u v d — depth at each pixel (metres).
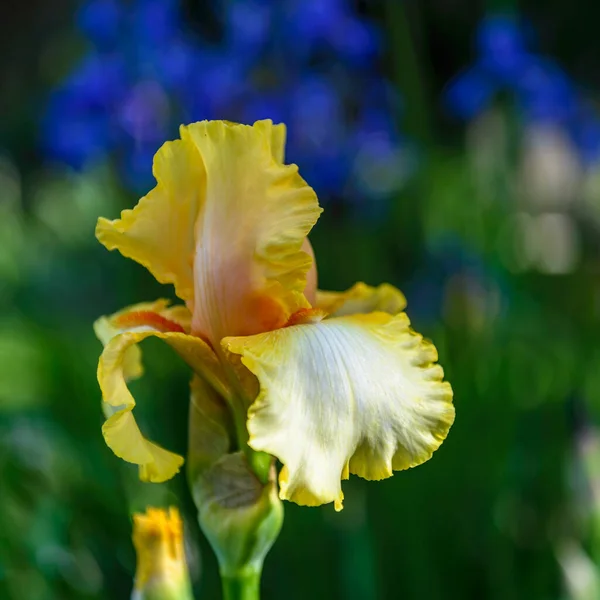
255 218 0.93
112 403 0.91
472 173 1.78
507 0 1.78
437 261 1.78
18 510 1.19
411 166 1.82
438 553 1.19
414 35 1.78
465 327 1.47
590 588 1.14
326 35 1.74
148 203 0.94
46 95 3.26
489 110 1.80
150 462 0.92
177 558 0.98
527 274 1.91
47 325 2.09
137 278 1.67
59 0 3.91
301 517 1.20
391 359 0.91
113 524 1.20
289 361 0.90
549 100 1.72
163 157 0.94
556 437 1.29
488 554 1.19
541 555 1.20
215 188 0.93
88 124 1.79
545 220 2.41
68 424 1.30
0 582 1.15
